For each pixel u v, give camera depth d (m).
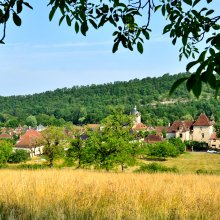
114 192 11.29
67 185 12.75
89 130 48.16
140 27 5.36
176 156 101.31
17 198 9.50
